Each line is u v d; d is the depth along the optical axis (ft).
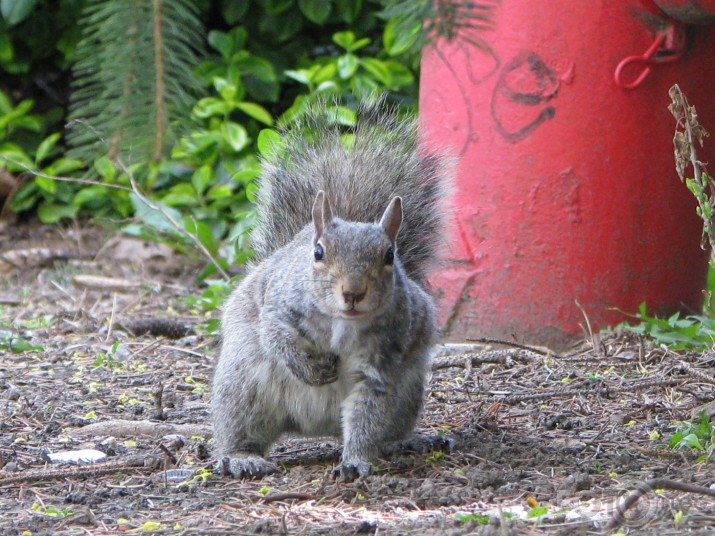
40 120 53.11
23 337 40.68
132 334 41.50
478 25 9.36
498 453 25.08
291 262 23.50
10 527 19.31
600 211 36.81
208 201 57.57
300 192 28.14
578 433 27.32
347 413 23.80
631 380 32.42
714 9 19.45
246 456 24.23
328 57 58.39
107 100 9.78
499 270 38.01
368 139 29.40
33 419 29.27
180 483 23.04
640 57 35.70
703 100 36.78
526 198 37.19
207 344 39.60
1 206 59.41
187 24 9.85
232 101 53.47
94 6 9.80
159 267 53.67
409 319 23.73
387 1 9.62
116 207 57.26
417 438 25.98
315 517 19.92
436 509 20.39
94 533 18.88
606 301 37.29
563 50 35.99
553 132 36.58
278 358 23.30
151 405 31.09
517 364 35.24
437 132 38.45
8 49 41.98
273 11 32.07
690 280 38.70
